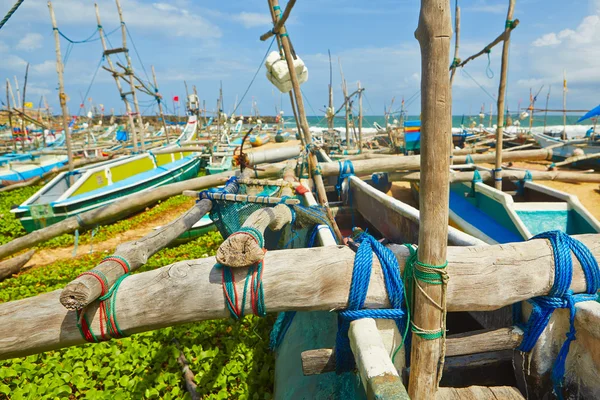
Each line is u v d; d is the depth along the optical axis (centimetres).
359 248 268
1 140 3034
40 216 1027
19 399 424
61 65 1288
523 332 278
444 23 192
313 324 404
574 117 8119
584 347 263
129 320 256
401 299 261
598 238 286
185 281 258
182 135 2530
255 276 256
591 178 952
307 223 473
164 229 403
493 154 1057
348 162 835
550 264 261
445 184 215
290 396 366
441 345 243
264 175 854
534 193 766
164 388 451
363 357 226
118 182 1320
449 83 203
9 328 253
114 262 273
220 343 538
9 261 855
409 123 1374
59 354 510
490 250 267
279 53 672
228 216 553
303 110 649
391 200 585
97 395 432
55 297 267
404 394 196
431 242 225
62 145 3047
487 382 322
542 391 290
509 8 686
